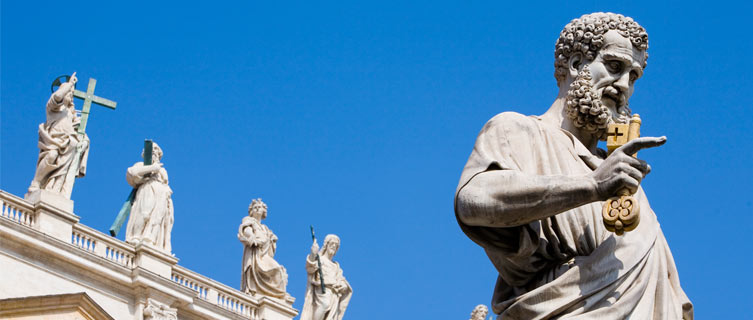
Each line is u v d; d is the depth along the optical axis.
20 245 28.78
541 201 3.93
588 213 4.14
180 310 30.14
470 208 4.00
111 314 29.20
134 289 29.72
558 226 4.12
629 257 4.05
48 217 29.20
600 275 4.02
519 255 4.09
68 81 30.59
